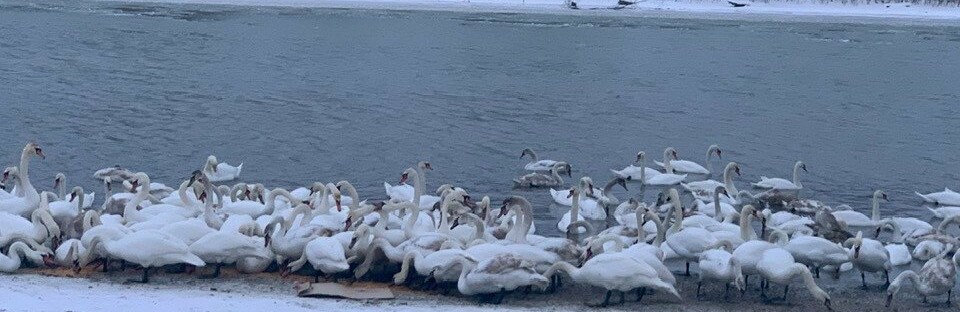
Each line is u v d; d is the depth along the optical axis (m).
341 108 48.69
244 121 44.56
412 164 37.09
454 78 60.03
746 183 36.06
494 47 76.69
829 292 20.89
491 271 18.56
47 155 36.59
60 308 16.42
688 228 22.11
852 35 91.69
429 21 95.19
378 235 21.05
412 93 54.00
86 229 21.47
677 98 55.19
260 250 20.30
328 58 67.31
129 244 19.42
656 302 19.55
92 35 74.00
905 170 38.69
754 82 61.81
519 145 41.44
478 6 113.56
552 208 30.08
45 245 21.59
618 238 21.08
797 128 47.38
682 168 37.19
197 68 60.41
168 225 20.61
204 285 19.61
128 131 41.50
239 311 16.95
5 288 17.98
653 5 118.50
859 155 41.44
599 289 20.31
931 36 92.06
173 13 93.81
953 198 32.41
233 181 33.62
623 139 43.66
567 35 86.19
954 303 20.38
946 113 52.41
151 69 59.22
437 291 19.67
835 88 60.12
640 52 75.69
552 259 20.06
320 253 19.72
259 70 60.50
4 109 45.25
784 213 27.78
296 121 44.97
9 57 61.34
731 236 22.78
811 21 106.19
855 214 28.50
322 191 25.22
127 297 17.75
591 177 36.03
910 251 25.39
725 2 121.44
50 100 47.94
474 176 35.31
